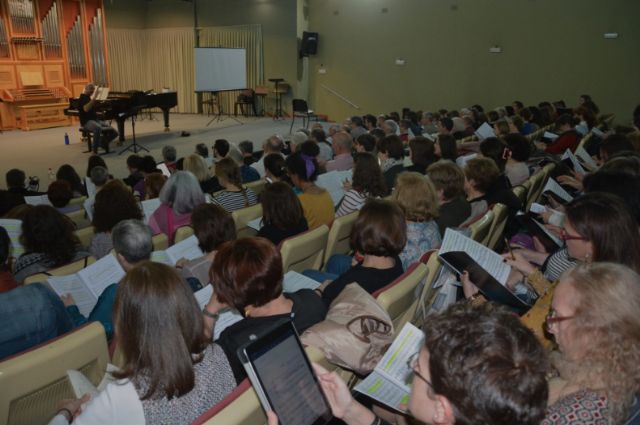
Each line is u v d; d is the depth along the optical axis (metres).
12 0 11.22
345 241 2.95
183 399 1.11
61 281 1.96
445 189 2.83
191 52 15.13
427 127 8.10
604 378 1.00
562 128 6.53
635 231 1.61
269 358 0.95
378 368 1.24
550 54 10.71
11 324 1.55
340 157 5.31
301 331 1.47
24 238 2.31
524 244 2.81
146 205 3.50
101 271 2.00
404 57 12.55
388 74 12.88
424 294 2.13
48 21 11.99
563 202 3.04
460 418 0.74
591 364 1.02
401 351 1.27
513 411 0.69
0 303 1.56
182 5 14.95
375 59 12.99
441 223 2.76
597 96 10.38
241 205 3.67
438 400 0.78
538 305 1.60
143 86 15.69
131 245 1.99
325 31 13.58
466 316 0.79
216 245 2.23
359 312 1.39
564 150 5.72
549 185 3.15
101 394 1.08
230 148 5.42
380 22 12.71
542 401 0.72
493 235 3.08
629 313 1.01
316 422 0.97
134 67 15.61
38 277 2.00
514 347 0.73
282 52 14.00
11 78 11.54
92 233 3.07
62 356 1.34
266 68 14.34
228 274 1.41
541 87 10.95
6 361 1.25
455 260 1.86
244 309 1.47
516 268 2.08
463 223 2.72
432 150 4.23
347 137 5.39
